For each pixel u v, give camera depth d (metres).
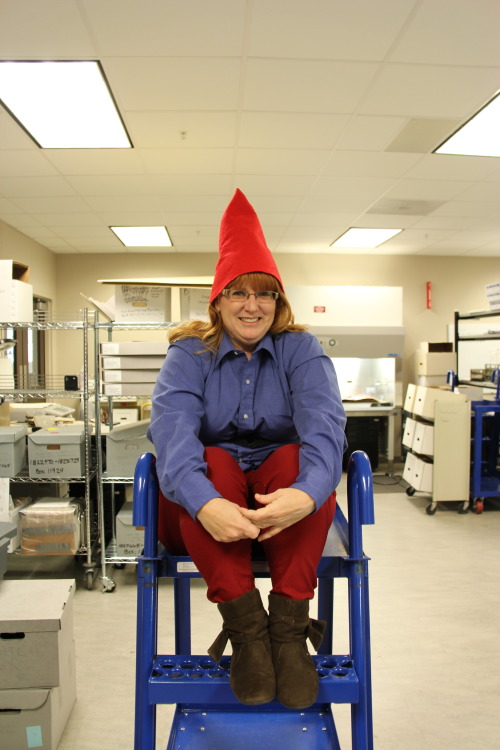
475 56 2.28
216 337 1.06
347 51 2.23
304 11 1.97
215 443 1.09
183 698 0.84
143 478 0.96
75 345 6.40
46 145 3.17
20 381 5.25
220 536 0.81
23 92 2.56
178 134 3.04
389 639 2.25
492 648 2.19
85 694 1.88
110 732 1.68
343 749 1.59
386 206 4.52
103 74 2.40
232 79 2.45
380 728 1.70
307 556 0.86
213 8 1.95
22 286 2.81
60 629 1.60
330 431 0.93
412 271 6.74
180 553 0.99
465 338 4.81
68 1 1.89
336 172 3.68
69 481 2.75
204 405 1.05
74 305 6.44
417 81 2.48
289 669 0.79
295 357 1.05
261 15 1.99
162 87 2.51
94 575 2.88
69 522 2.69
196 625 2.35
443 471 4.00
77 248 6.13
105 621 2.42
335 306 5.86
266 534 0.82
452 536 3.57
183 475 0.86
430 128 2.98
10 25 2.03
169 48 2.19
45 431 2.88
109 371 2.71
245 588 0.83
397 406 6.13
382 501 4.48
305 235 5.60
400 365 6.08
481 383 4.63
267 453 1.09
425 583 2.82
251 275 1.01
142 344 2.70
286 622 0.83
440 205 4.50
